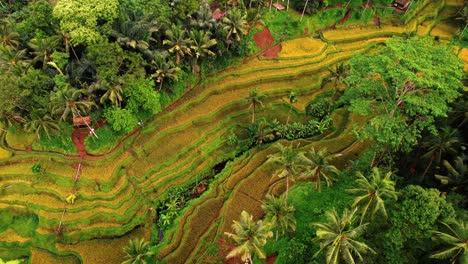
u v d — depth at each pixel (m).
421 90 30.19
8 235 37.31
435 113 28.50
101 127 41.81
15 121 40.72
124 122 40.31
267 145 44.19
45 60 39.34
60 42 40.12
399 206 27.22
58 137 40.88
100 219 38.09
